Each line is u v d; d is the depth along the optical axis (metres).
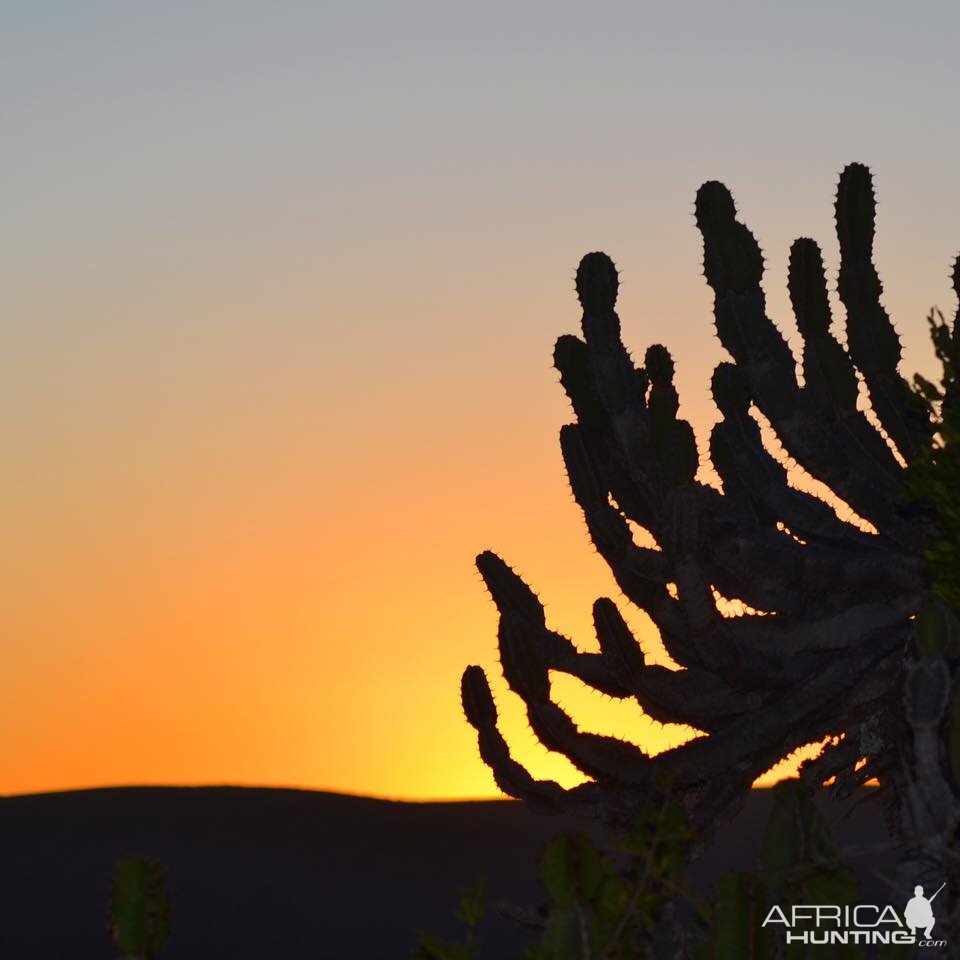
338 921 28.84
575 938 9.57
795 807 9.98
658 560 16.42
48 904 29.47
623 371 16.02
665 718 16.78
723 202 15.97
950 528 12.55
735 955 9.36
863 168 15.88
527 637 16.94
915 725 10.09
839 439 15.87
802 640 16.28
